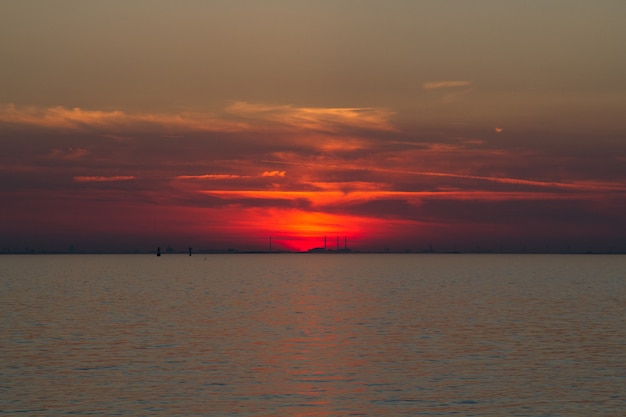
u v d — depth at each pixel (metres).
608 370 47.69
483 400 39.19
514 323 76.06
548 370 47.81
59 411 36.78
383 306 99.25
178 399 39.47
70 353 54.88
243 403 38.53
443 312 89.56
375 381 44.25
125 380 44.50
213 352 55.50
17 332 67.69
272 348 57.62
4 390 41.62
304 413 36.53
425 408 37.53
